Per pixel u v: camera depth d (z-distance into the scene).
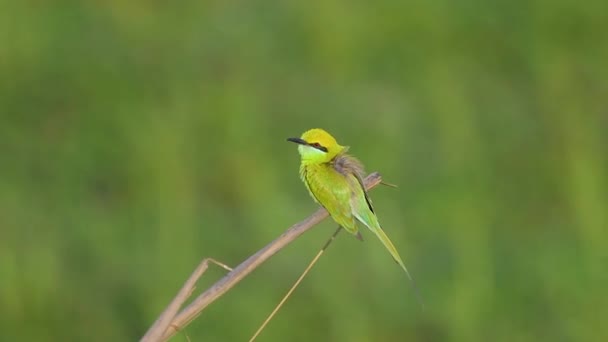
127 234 14.46
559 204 15.84
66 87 17.25
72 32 17.97
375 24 18.17
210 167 15.68
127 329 13.55
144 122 16.17
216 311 13.16
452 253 13.94
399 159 15.74
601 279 13.98
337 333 13.11
